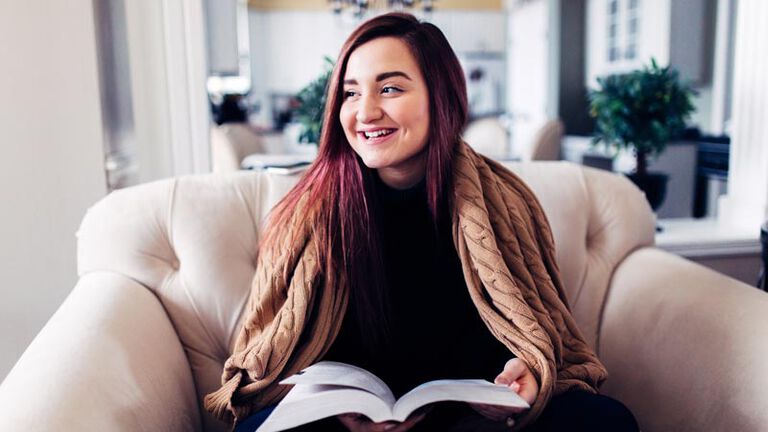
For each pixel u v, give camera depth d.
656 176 2.20
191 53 1.96
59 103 1.66
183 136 2.00
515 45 7.48
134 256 1.27
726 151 3.26
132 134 1.97
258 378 1.04
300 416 0.81
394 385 1.12
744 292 1.15
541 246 1.24
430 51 1.09
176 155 2.01
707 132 4.06
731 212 2.24
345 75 1.10
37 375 0.89
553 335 1.09
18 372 0.90
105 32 1.75
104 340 1.02
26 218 1.68
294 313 1.07
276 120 7.29
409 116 1.06
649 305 1.29
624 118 2.17
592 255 1.45
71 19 1.63
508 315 1.06
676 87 2.20
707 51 4.21
